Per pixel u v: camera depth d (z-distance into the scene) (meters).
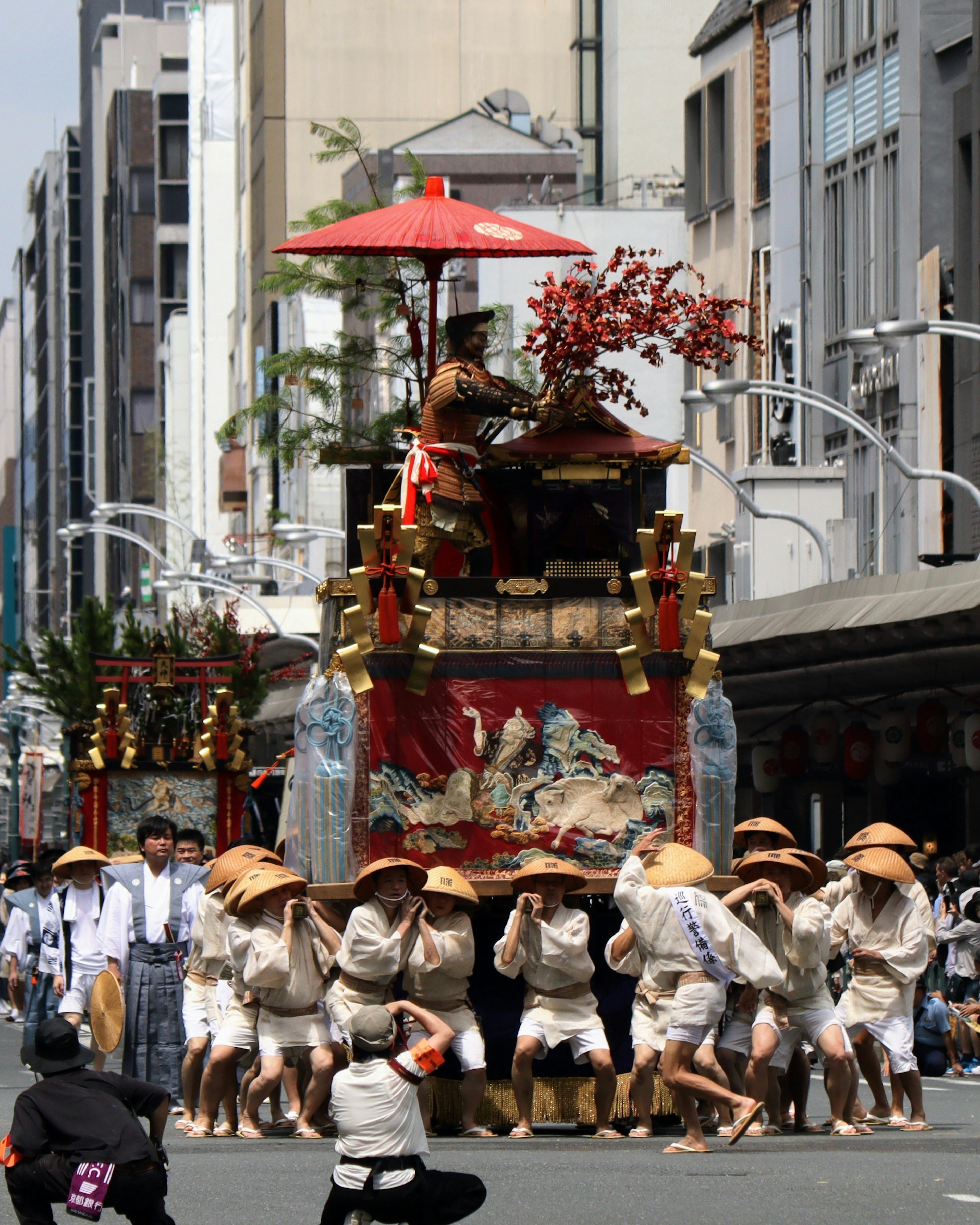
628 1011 45.72
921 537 119.50
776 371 138.88
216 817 85.75
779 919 42.22
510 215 165.75
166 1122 27.84
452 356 47.41
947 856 92.50
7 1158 26.27
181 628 132.88
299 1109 46.44
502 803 45.75
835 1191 33.00
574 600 46.12
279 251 47.69
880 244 125.75
